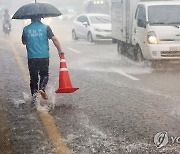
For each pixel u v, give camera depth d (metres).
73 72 14.80
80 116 8.59
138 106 9.45
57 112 8.94
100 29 27.88
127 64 17.06
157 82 12.63
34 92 9.88
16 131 7.57
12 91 11.29
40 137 7.20
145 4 16.39
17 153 6.42
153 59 15.20
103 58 19.39
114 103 9.78
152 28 15.20
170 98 10.27
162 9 16.09
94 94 10.86
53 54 21.38
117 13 19.75
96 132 7.46
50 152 6.44
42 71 9.76
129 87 11.85
